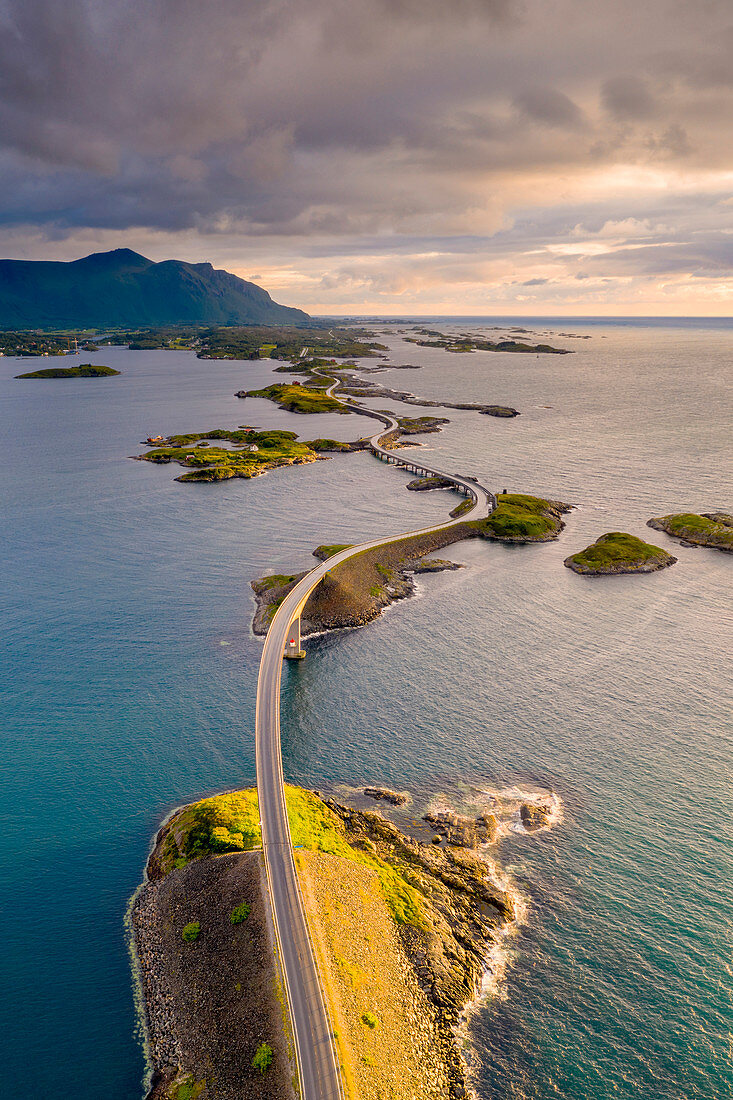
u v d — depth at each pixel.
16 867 70.62
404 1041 51.34
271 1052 49.34
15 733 93.25
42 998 56.66
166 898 65.38
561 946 60.78
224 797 78.19
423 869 68.81
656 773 83.56
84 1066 51.41
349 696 101.38
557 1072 50.66
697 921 63.16
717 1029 53.69
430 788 81.56
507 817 76.44
